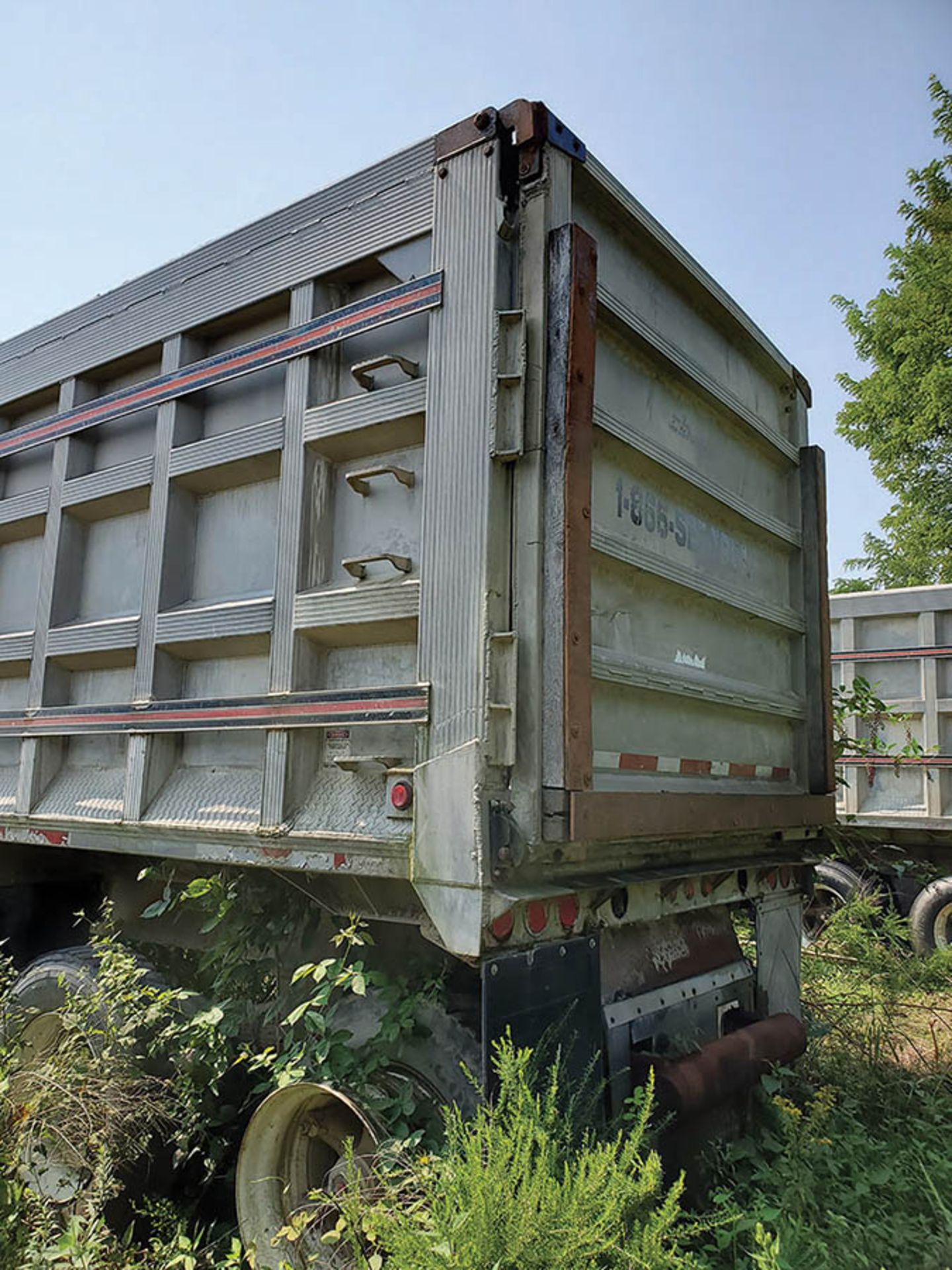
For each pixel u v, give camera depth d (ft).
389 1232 6.68
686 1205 9.61
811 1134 10.61
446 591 8.51
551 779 7.97
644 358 10.68
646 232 10.47
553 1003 8.24
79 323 13.29
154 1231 9.55
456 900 7.79
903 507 53.16
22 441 13.88
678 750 10.73
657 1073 9.41
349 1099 7.99
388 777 8.56
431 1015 8.67
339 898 9.43
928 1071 13.74
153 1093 9.70
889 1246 8.73
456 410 8.73
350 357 9.97
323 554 9.83
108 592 12.46
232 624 10.22
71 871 14.11
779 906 13.03
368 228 9.84
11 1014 11.40
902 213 52.70
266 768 9.59
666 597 10.76
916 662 25.70
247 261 11.04
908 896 25.68
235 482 11.09
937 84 50.98
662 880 9.49
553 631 8.12
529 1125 6.85
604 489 9.66
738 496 12.39
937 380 47.75
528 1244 6.30
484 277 8.74
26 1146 9.64
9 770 13.56
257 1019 10.59
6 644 13.37
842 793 26.53
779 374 14.08
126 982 10.31
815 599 13.97
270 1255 8.45
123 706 11.35
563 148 9.01
